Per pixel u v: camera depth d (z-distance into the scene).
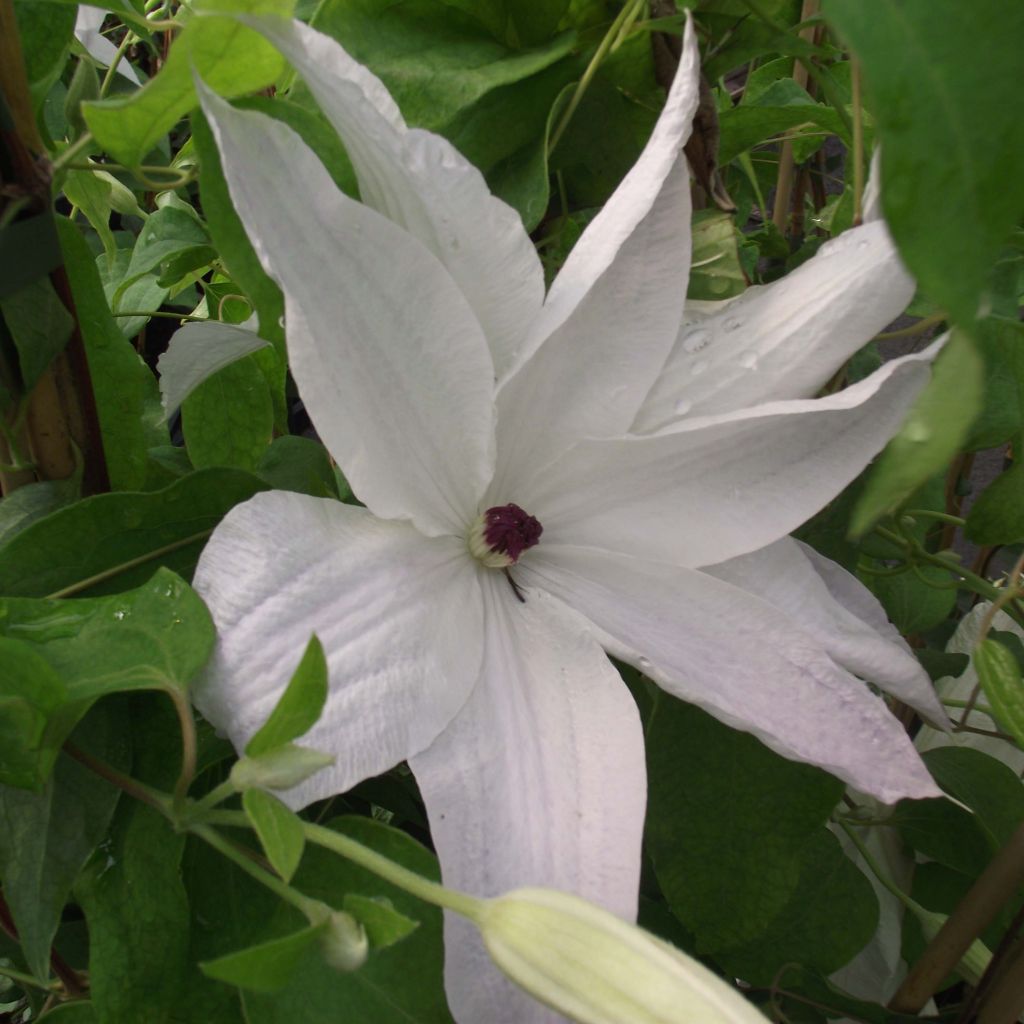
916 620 0.38
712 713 0.21
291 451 0.30
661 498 0.24
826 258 0.23
